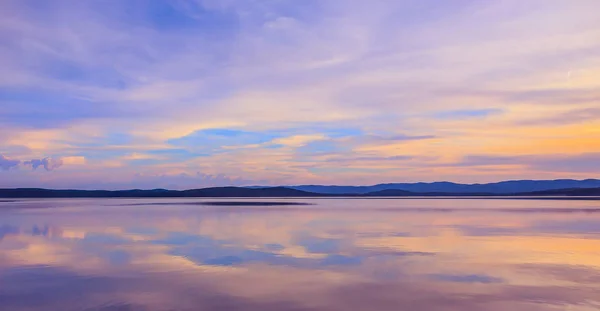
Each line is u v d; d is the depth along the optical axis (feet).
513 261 55.77
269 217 138.62
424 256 59.82
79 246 70.33
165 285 43.11
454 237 80.89
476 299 38.17
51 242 75.46
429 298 38.42
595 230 92.79
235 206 240.12
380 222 117.29
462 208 206.90
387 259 57.52
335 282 44.37
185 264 54.24
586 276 46.75
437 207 220.43
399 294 39.75
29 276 47.57
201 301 37.52
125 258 58.75
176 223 115.03
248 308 35.45
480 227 101.04
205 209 200.34
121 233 89.66
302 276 47.21
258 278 46.19
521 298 38.40
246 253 62.69
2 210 192.85
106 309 35.24
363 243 73.00
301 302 37.19
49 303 36.99
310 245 70.74
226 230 95.66
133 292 40.37
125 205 265.95
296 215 148.77
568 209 189.57
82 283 44.04
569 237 80.12
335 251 64.44
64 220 127.03
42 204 288.30
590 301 37.50
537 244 71.05
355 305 36.32
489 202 316.60
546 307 35.91
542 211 172.65
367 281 44.80
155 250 65.77
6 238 81.25
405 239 78.18
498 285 42.96
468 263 54.54
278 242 74.54
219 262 55.57
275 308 35.45
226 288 41.88
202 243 73.46
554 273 48.42
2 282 44.62
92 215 152.15
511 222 115.44
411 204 273.75
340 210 186.80
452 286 42.65
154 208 214.69
